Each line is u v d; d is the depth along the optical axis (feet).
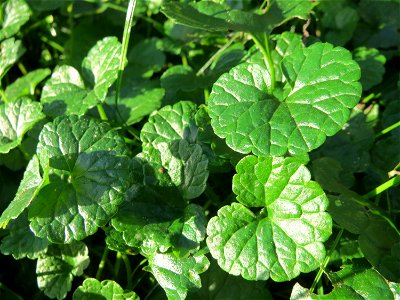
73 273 0.37
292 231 0.31
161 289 0.37
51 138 0.34
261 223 0.32
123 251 0.33
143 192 0.34
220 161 0.36
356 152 0.41
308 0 0.40
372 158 0.41
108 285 0.34
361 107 0.46
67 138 0.34
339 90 0.31
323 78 0.33
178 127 0.37
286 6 0.40
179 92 0.46
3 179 0.45
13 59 0.48
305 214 0.31
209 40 0.50
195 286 0.32
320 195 0.30
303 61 0.34
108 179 0.32
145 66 0.52
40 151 0.34
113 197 0.31
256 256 0.30
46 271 0.37
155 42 0.53
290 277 0.30
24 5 0.52
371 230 0.34
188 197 0.34
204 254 0.33
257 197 0.32
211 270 0.36
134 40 0.56
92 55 0.43
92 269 0.41
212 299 0.35
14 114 0.41
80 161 0.33
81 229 0.31
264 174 0.32
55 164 0.33
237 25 0.35
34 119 0.40
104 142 0.33
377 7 0.52
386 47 0.51
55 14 0.58
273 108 0.32
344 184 0.39
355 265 0.34
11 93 0.48
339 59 0.33
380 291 0.31
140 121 0.46
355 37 0.52
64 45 0.56
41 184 0.31
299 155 0.33
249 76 0.34
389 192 0.39
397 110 0.43
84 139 0.34
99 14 0.58
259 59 0.41
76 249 0.38
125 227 0.33
